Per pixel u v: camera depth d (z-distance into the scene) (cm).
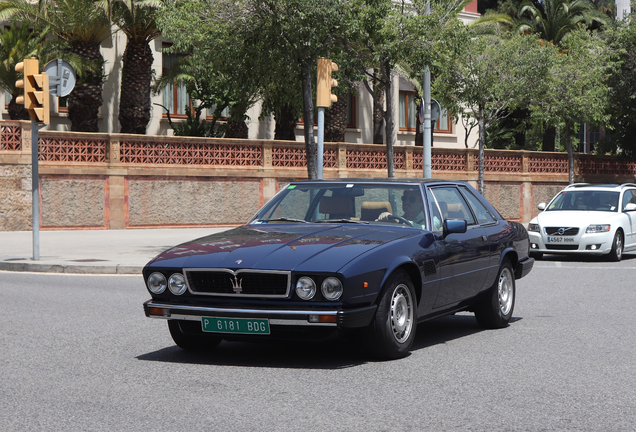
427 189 810
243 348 777
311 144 1814
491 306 885
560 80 3094
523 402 569
